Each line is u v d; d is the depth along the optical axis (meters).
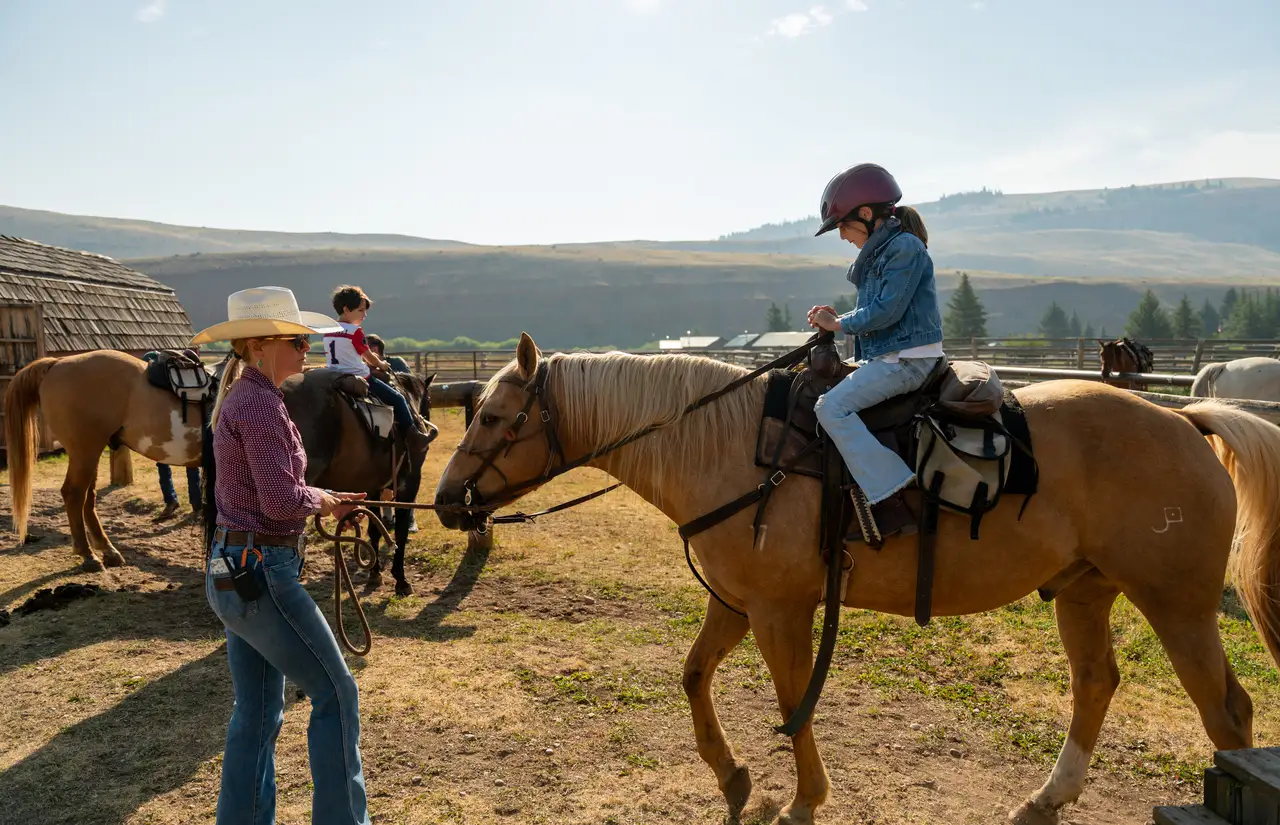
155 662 4.71
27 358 11.84
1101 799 3.40
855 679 4.51
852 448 2.81
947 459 2.83
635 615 5.61
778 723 4.05
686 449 3.14
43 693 4.29
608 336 151.38
